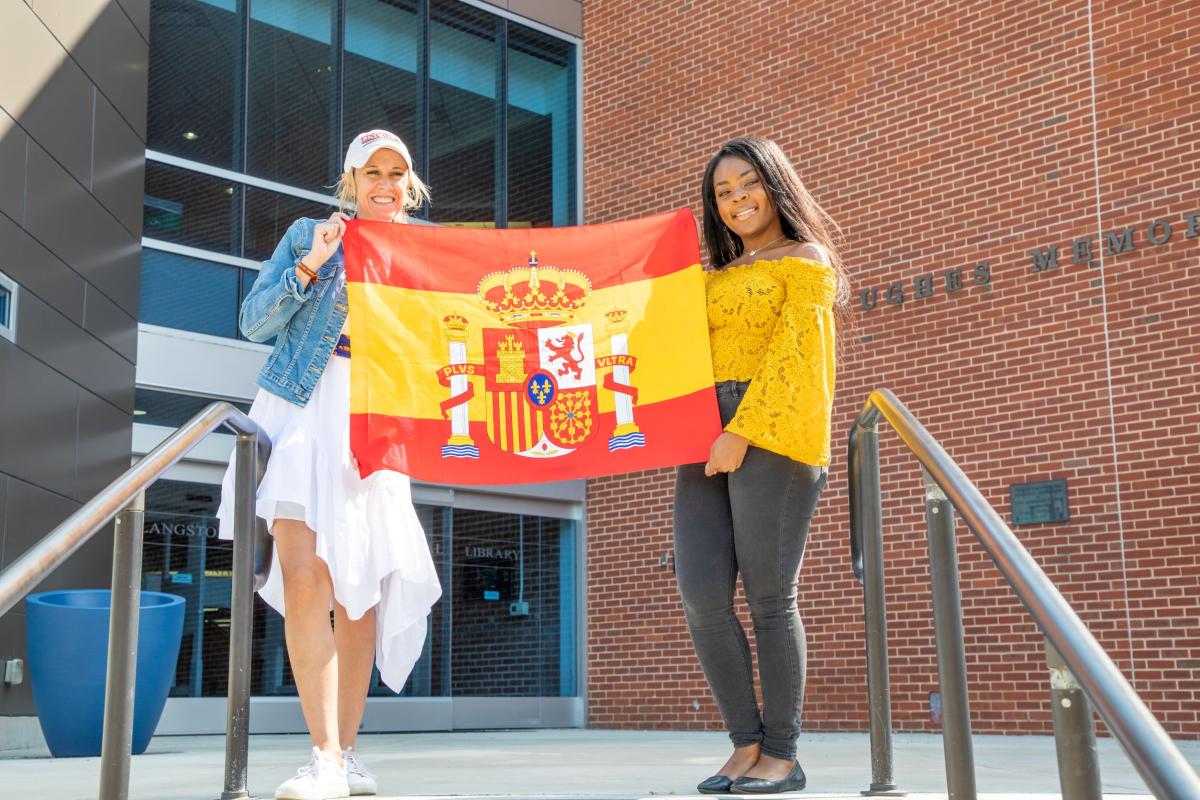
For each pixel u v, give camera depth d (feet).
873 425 11.28
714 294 11.89
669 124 39.83
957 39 33.58
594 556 40.04
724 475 11.55
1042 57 31.96
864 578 11.29
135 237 32.30
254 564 11.16
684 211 12.52
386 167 12.91
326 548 11.14
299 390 11.62
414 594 12.10
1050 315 30.99
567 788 13.69
